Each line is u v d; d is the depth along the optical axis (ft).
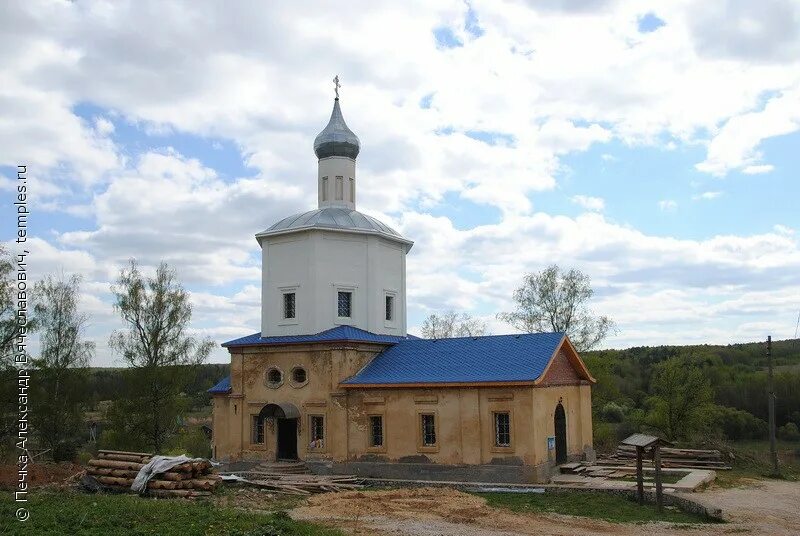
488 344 121.60
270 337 130.82
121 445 176.24
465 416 111.65
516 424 107.86
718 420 232.32
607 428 187.21
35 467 110.52
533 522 79.15
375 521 78.23
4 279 168.04
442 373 115.75
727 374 290.56
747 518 82.17
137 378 177.17
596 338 195.21
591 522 79.46
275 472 118.93
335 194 142.61
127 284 182.60
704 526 77.87
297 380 126.41
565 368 123.65
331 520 78.74
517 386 107.76
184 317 185.88
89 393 193.88
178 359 182.50
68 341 189.47
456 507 85.87
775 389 271.28
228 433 131.23
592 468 116.47
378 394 118.62
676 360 204.54
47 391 184.65
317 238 130.52
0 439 169.27
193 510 76.54
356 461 118.62
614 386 197.98
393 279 140.67
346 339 121.70
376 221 141.38
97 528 66.59
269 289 134.31
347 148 143.54
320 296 129.49
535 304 198.49
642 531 75.10
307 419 123.34
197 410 317.63
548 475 109.81
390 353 128.47
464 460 110.73
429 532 72.28
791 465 145.79
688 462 126.82
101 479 98.73
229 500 90.53
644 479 108.68
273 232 133.69
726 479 114.32
